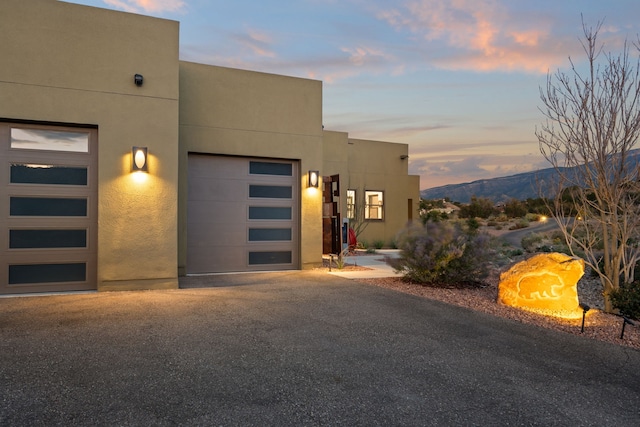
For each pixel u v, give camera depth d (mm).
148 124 7113
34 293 6645
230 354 3742
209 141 9133
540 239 16156
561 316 5629
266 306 5754
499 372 3479
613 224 6023
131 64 7035
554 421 2633
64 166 6848
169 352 3748
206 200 9297
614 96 5492
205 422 2469
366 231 18406
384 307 5848
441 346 4148
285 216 10039
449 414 2684
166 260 7199
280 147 9805
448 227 8086
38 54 6520
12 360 3455
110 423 2428
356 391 3004
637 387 3238
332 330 4633
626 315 5789
